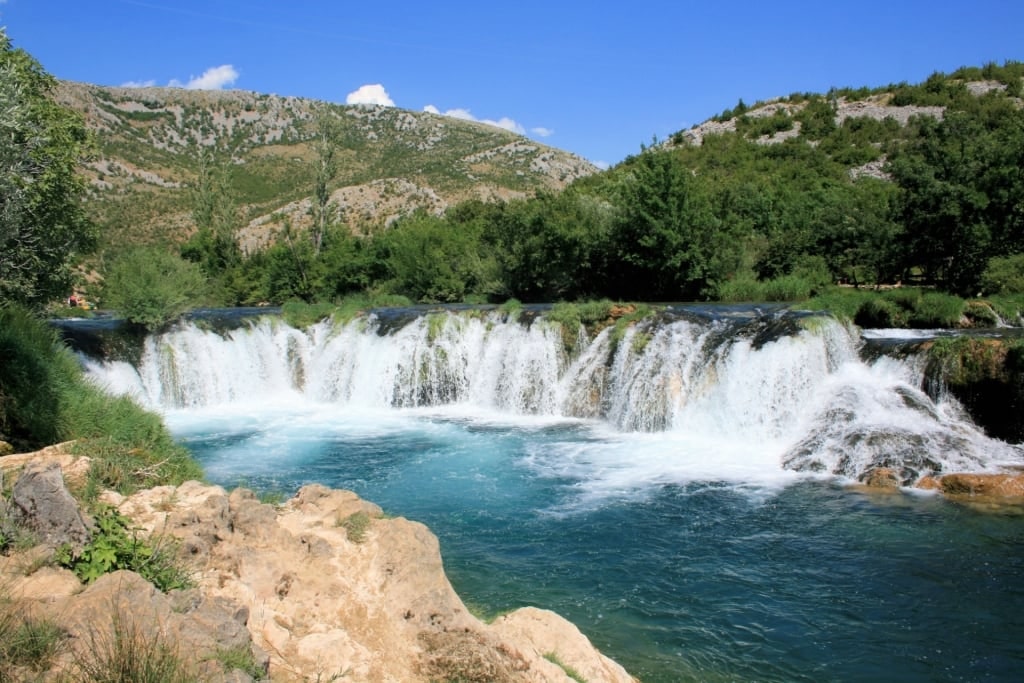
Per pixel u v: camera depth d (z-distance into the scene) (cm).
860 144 6938
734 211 4331
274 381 2686
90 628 410
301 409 2430
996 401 1594
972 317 2266
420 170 13738
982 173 2848
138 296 2417
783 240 3788
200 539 629
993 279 2714
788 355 1808
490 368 2427
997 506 1270
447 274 4328
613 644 849
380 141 17838
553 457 1705
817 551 1112
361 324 2642
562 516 1288
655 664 806
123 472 865
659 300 3588
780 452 1680
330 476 1557
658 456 1698
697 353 1981
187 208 9731
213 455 1753
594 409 2189
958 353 1659
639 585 1005
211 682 411
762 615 920
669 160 3494
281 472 1591
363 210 10281
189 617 475
